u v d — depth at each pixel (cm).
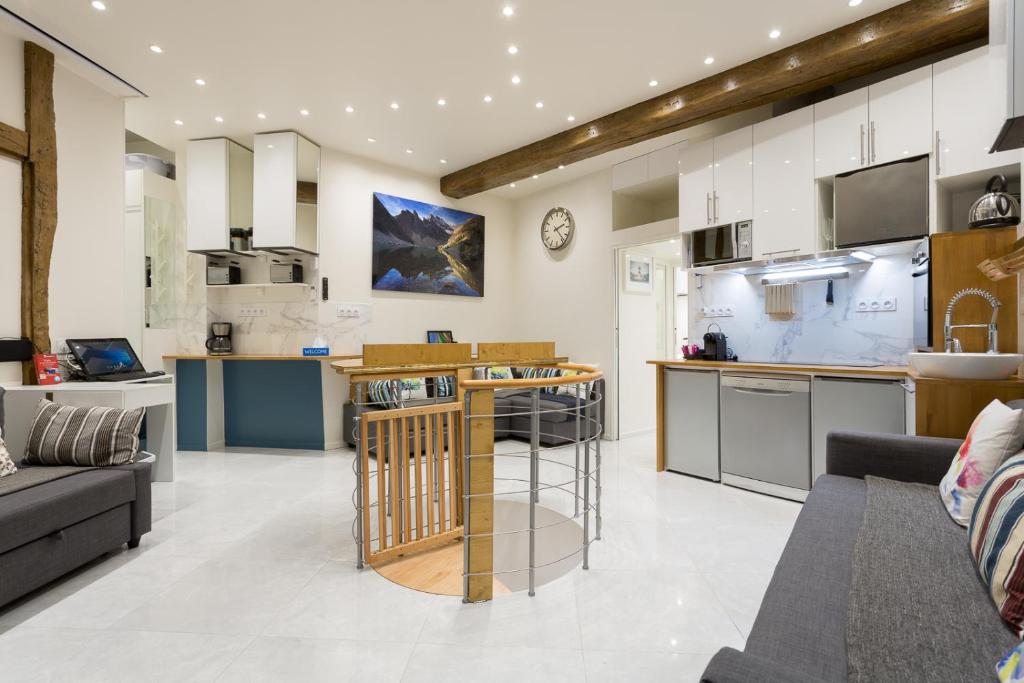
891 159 320
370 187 536
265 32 313
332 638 181
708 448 391
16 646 176
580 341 587
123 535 249
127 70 356
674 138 475
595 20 304
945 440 210
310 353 478
